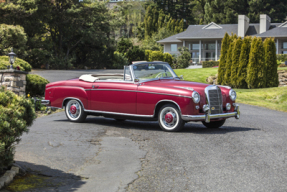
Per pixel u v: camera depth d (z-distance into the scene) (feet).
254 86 67.92
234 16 229.04
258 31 164.45
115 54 159.43
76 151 19.08
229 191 13.01
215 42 167.22
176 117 24.32
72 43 155.53
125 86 26.23
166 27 233.55
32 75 47.88
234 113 26.07
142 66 27.12
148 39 223.51
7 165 13.91
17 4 119.65
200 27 176.86
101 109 27.68
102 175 15.11
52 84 30.58
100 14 153.89
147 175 14.99
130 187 13.58
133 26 323.16
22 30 101.55
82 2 150.30
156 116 25.48
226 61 72.02
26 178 14.53
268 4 224.53
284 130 26.02
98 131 25.04
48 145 20.30
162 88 24.59
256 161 16.92
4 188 13.19
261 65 67.21
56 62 132.77
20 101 14.79
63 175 15.11
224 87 26.99
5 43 97.71
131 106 25.94
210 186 13.55
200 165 16.29
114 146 20.27
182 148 19.57
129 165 16.51
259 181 14.07
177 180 14.29
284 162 16.76
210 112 24.27
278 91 59.16
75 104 29.48
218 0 236.84
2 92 14.47
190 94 23.40
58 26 142.92
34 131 24.75
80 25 146.51
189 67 145.89
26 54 102.78
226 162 16.74
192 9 302.04
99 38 149.28
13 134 13.74
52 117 33.40
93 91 27.99
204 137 22.59
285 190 13.10
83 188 13.53
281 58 119.34
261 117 34.45
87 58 161.07
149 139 22.18
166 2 277.64
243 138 22.30
